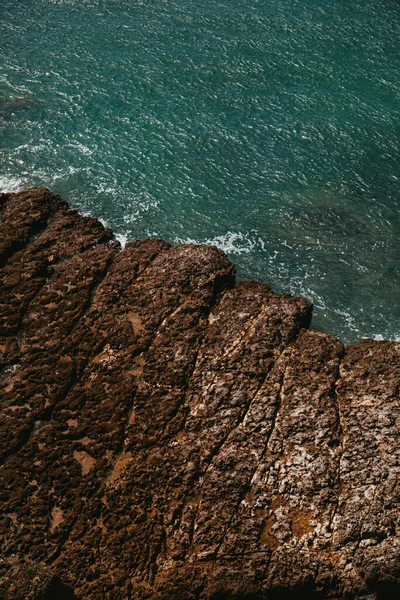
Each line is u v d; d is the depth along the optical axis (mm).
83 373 33719
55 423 32000
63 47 62938
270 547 27500
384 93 57000
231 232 45594
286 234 45406
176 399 32000
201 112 55312
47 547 28250
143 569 27500
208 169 50219
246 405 31359
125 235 45188
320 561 27031
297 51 61531
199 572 27203
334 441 29922
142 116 54938
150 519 28656
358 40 62750
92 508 29094
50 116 54969
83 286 36969
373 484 28516
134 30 65125
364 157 51250
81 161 50750
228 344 33500
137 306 35688
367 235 45250
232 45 62562
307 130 53531
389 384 31312
